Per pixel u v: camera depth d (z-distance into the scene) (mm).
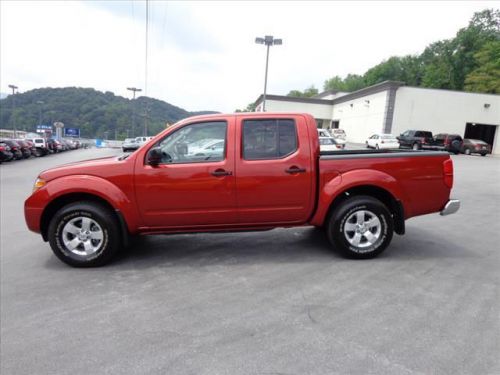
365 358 2422
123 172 4051
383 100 31844
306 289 3514
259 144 4172
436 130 31734
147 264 4281
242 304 3225
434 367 2318
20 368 2391
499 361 2373
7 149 20906
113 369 2357
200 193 4105
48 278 3910
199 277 3861
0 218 7039
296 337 2686
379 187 4270
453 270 3994
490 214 7020
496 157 26859
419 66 70750
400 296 3342
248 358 2443
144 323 2930
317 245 4910
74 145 45594
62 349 2592
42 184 4121
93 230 4168
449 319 2918
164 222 4180
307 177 4188
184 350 2549
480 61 45531
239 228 4320
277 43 20938
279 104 44875
